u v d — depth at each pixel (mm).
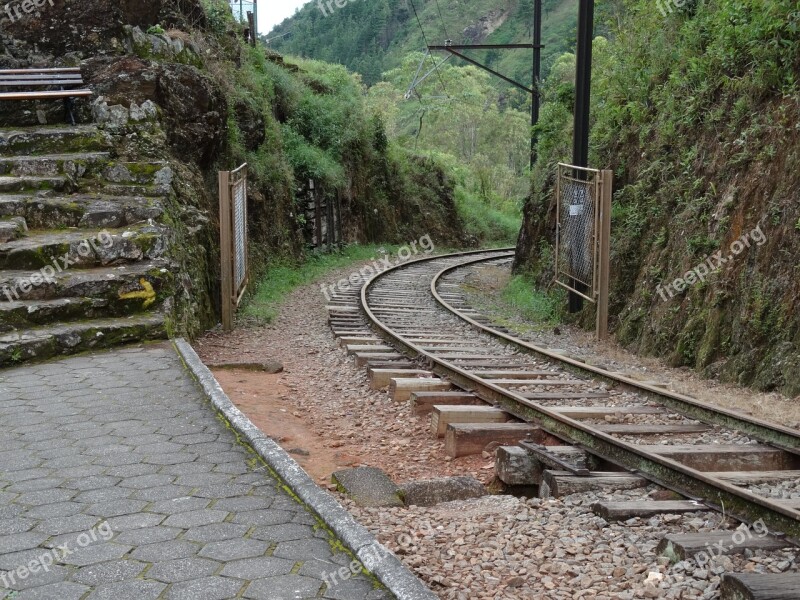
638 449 6055
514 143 59719
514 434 7188
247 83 21406
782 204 10031
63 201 11398
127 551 4273
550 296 16938
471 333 13359
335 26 96688
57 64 15383
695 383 9945
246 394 8922
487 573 4418
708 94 12953
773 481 5793
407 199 36344
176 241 11789
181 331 10617
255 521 4660
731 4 12672
